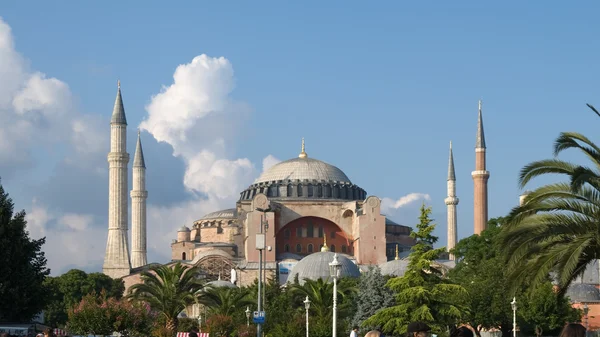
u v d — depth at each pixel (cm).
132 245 19825
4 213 8244
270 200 19175
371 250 17950
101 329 7012
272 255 17862
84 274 16438
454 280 11225
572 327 1530
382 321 6781
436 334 6638
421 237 7438
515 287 4241
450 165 19700
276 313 9969
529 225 4141
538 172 4122
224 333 8938
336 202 19112
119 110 18100
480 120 17762
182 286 8794
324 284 9500
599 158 4062
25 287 8150
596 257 4150
